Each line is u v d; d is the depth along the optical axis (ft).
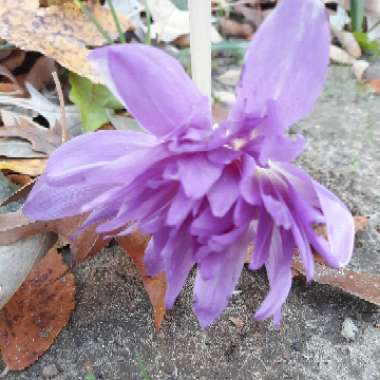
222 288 0.44
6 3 0.77
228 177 0.38
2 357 0.56
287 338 0.56
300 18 0.39
